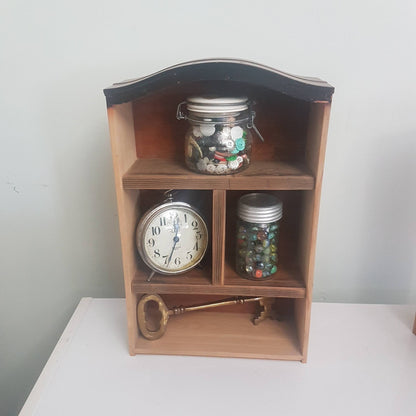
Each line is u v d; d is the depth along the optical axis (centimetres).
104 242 79
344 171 72
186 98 58
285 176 54
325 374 59
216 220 56
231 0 62
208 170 54
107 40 65
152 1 63
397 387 57
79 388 57
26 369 91
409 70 65
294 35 64
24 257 80
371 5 62
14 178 74
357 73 65
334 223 76
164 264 62
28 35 65
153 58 66
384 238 76
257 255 60
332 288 81
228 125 53
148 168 59
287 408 53
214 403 54
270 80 48
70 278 82
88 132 71
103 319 73
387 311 74
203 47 65
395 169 71
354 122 68
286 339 66
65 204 76
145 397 55
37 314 86
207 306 70
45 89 68
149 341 65
